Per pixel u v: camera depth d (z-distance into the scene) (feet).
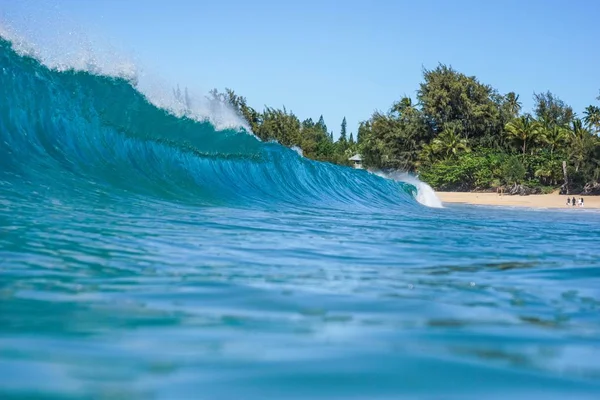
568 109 296.51
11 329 9.10
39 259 15.20
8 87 38.47
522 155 225.35
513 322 11.20
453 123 254.88
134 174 41.73
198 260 16.74
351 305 11.85
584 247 26.25
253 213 35.29
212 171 50.26
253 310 11.00
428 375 7.66
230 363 7.75
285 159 59.98
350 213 42.63
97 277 13.60
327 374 7.48
